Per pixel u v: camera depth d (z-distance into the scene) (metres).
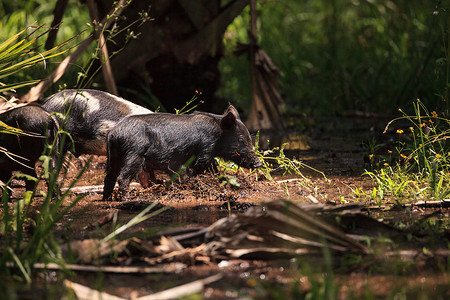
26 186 10.29
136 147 10.03
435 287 5.94
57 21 15.05
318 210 7.53
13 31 23.48
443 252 6.86
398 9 26.17
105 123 10.66
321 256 6.79
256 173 11.77
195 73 16.83
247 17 27.94
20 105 10.39
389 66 22.69
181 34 16.30
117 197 10.20
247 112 20.58
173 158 10.30
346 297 5.71
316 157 14.48
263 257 6.83
